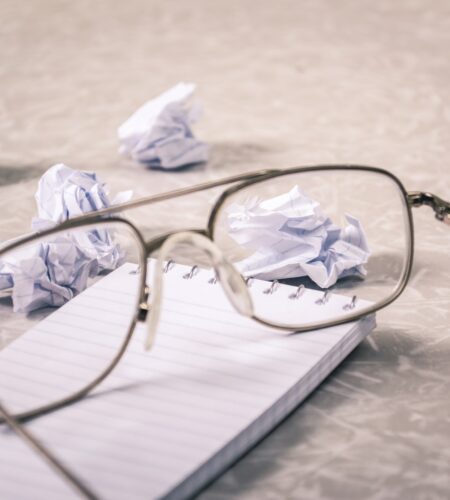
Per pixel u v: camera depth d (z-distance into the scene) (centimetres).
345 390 40
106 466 35
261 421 37
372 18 82
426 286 46
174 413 37
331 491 36
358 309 42
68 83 68
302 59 72
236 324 41
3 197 53
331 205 52
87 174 47
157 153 55
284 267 45
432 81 67
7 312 44
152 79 69
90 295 43
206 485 36
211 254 40
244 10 86
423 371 41
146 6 88
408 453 37
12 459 36
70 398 38
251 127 61
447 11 84
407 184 54
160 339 40
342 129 60
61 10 87
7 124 62
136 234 39
